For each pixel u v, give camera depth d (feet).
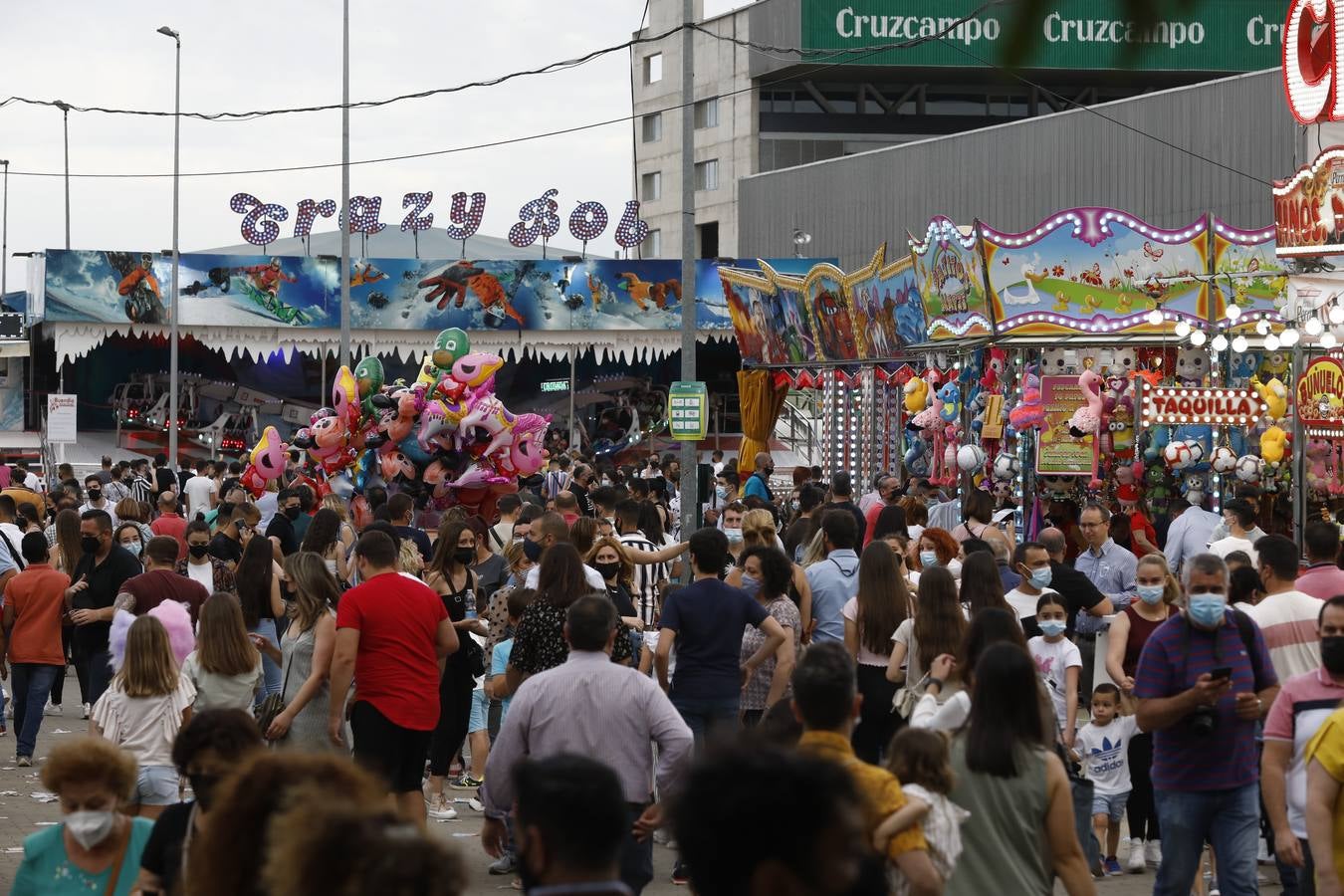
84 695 49.65
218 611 28.30
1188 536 49.70
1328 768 20.08
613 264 136.05
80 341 130.72
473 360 77.51
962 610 27.96
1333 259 63.21
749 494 75.25
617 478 93.66
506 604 35.65
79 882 15.97
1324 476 61.62
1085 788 24.85
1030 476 64.34
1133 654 30.48
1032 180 152.76
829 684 17.19
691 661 28.71
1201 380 64.54
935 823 17.16
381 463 78.38
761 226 182.50
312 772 11.39
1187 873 23.31
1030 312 63.72
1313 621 27.14
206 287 132.46
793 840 9.21
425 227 138.10
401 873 9.21
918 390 72.69
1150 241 63.67
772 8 214.48
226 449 147.43
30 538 42.32
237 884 11.25
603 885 10.77
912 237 70.95
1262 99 133.59
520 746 22.25
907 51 205.16
